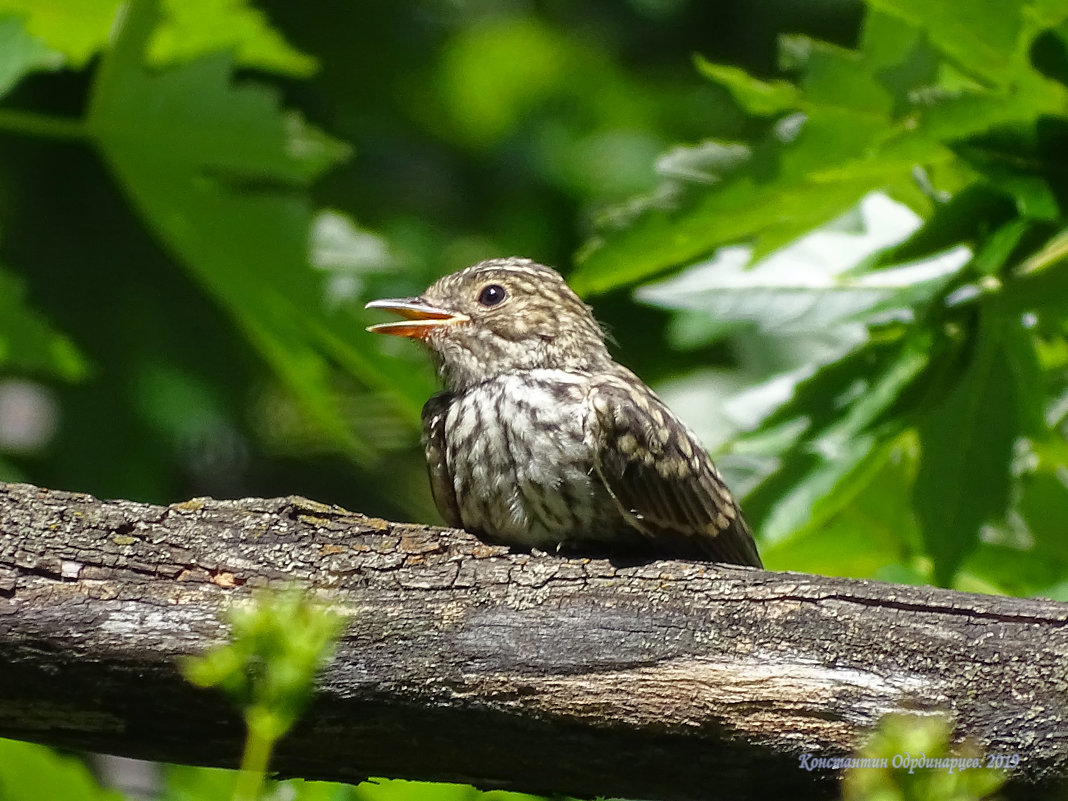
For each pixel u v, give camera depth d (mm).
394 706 7164
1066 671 6898
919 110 8539
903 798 5250
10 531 7281
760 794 7094
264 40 11180
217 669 5562
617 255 9125
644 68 19594
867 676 6984
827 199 9047
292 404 14680
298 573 7340
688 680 7066
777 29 18500
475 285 10906
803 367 10039
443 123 18500
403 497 15461
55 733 7293
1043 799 6871
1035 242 8891
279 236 10148
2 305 11039
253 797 5629
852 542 10641
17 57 10336
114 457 13984
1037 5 8281
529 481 9648
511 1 19438
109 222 14211
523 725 7148
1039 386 8883
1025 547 10586
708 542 9836
